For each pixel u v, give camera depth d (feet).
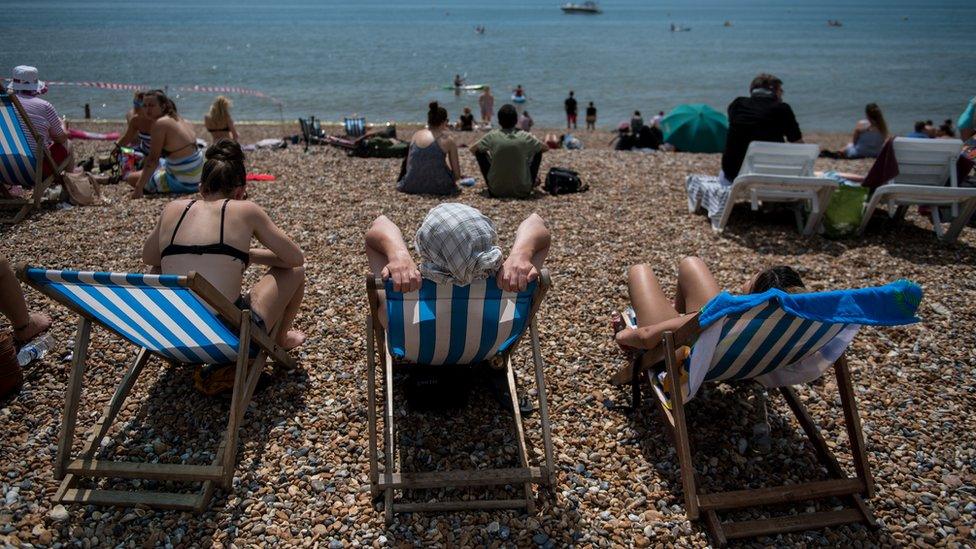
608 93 110.32
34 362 12.75
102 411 11.48
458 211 8.98
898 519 9.65
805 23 443.32
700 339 9.29
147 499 9.38
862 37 288.71
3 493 9.59
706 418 11.79
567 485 10.14
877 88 119.14
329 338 13.99
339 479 10.08
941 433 11.50
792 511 9.84
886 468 10.62
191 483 9.91
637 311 11.53
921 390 12.73
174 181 25.30
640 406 12.01
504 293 9.41
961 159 21.59
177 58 144.66
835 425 11.66
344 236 20.53
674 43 240.32
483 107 78.84
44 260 18.06
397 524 9.29
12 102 20.42
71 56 116.16
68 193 23.31
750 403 12.23
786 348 9.76
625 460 10.71
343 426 11.27
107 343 13.44
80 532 8.96
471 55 174.40
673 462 10.68
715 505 9.39
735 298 8.69
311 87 107.55
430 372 11.39
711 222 23.04
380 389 12.23
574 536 9.18
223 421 11.18
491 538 9.10
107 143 40.22
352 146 36.42
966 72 147.23
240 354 10.05
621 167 33.32
